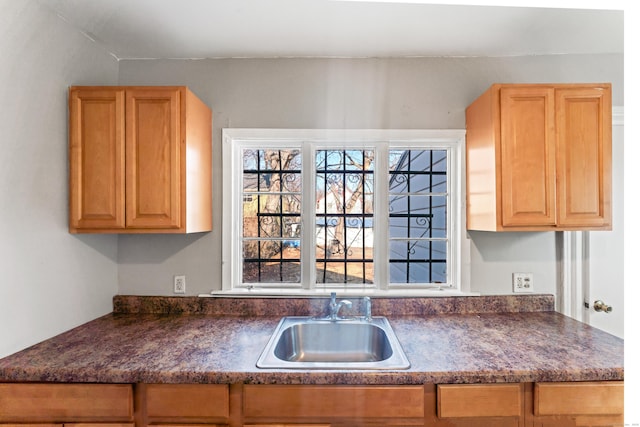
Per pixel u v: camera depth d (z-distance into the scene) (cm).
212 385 123
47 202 151
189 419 124
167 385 123
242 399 124
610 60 197
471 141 191
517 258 197
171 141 160
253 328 169
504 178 162
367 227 206
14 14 135
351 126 199
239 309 192
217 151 199
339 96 199
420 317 187
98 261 182
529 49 193
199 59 200
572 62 198
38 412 123
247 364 128
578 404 123
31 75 143
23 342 139
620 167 197
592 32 176
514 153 162
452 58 200
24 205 140
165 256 197
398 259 208
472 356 134
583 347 142
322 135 198
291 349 175
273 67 200
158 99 160
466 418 124
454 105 199
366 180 207
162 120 160
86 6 152
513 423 125
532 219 162
